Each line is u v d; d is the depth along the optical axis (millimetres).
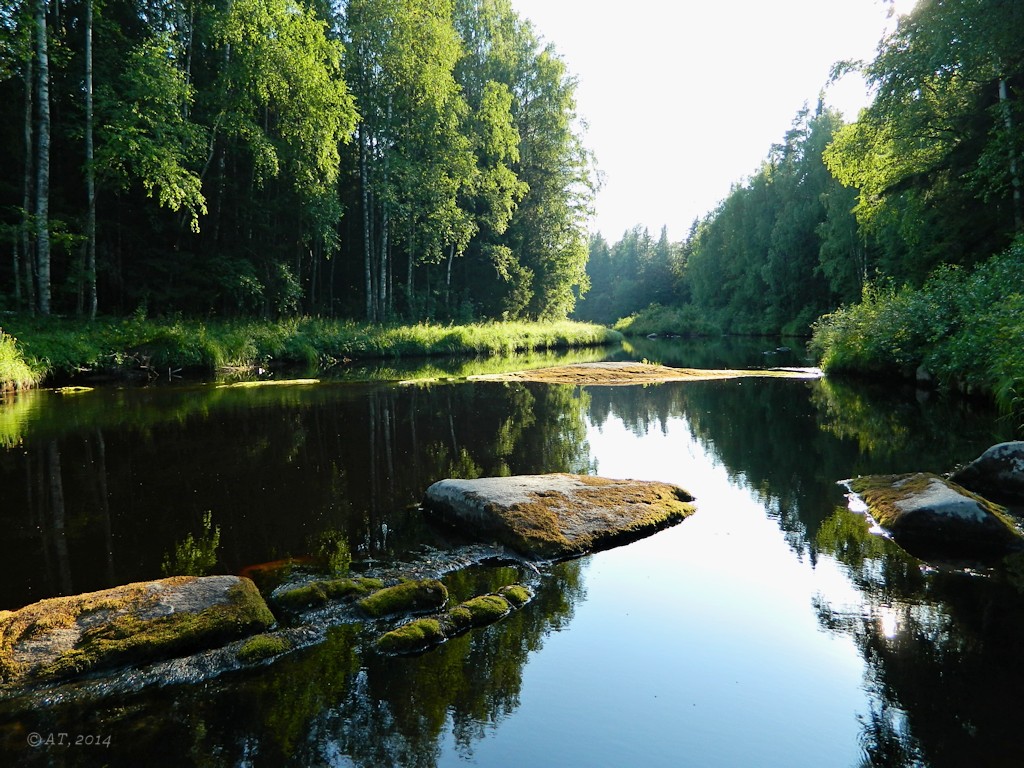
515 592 3529
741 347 32594
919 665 2811
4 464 6359
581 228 35750
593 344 34062
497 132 26359
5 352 11789
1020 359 8383
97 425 8461
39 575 3715
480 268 32625
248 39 18250
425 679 2729
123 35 18344
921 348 13242
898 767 2189
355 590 3500
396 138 24516
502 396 11961
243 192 22016
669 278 79750
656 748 2314
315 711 2494
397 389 12828
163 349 14906
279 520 4777
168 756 2229
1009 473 5043
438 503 4910
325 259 28312
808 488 5676
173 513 4910
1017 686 2635
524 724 2443
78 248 16625
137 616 2975
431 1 23391
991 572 3771
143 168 15195
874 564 3920
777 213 45062
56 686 2592
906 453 6934
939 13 14641
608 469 6449
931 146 17625
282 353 18250
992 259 12492
